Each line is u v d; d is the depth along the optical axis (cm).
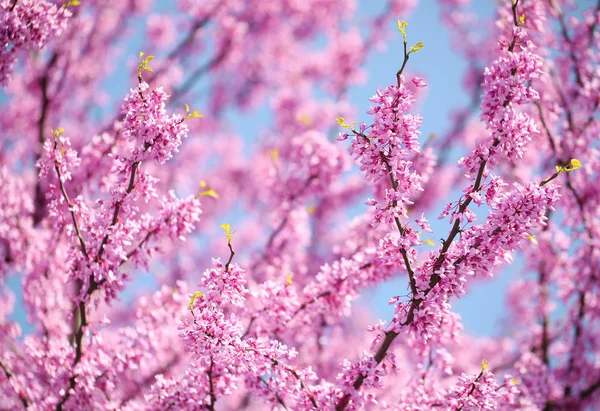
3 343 580
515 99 385
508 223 382
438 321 392
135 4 1188
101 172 580
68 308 613
